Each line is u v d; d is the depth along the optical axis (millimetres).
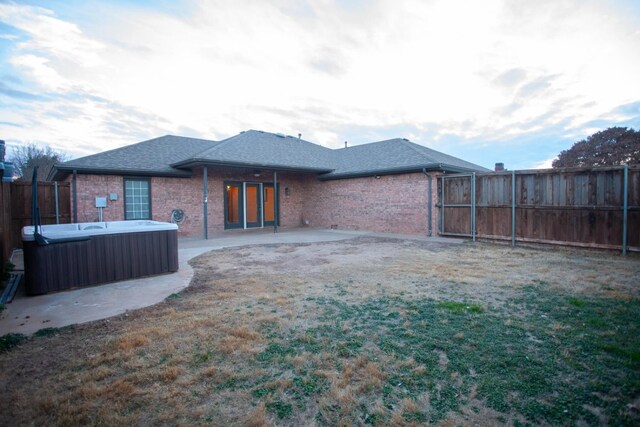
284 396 2248
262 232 13344
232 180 14016
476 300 4238
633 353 2705
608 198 7504
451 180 10633
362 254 7902
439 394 2244
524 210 8891
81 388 2330
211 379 2457
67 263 4922
